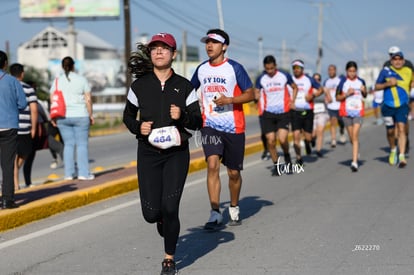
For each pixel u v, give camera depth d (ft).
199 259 32.30
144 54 29.63
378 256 31.81
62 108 55.26
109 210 45.93
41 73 327.47
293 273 29.32
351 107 63.36
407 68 63.98
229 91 38.34
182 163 29.25
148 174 29.14
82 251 34.45
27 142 53.31
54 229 39.93
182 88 29.22
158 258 32.71
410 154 77.05
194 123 29.22
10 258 33.24
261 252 33.27
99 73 334.44
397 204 45.29
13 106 41.60
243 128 39.09
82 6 264.52
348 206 45.09
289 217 41.96
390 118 65.36
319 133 78.74
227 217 42.80
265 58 61.41
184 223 41.04
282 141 62.18
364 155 78.59
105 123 217.77
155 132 28.43
